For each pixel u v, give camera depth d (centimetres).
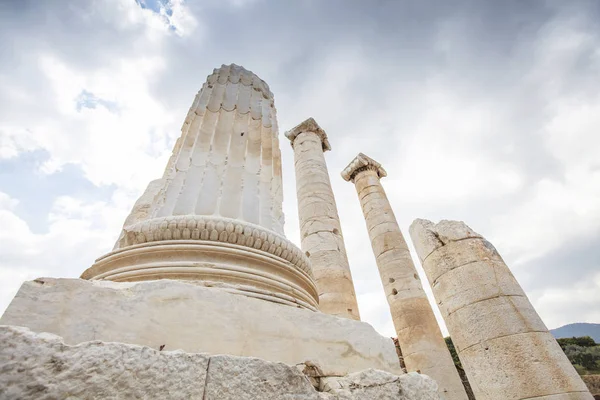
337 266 1027
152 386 154
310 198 1236
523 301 630
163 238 302
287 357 239
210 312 227
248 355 224
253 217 357
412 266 1336
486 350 591
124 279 275
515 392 536
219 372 172
